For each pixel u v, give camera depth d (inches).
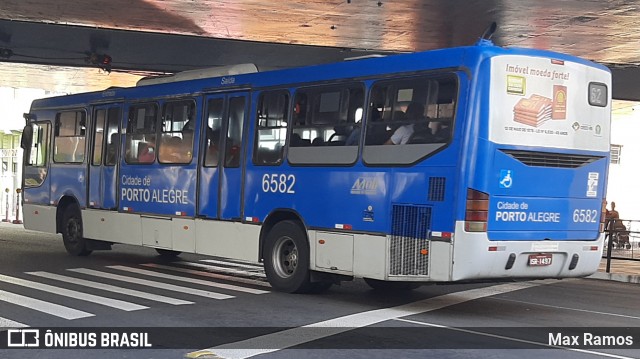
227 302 403.5
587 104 390.0
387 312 381.7
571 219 385.1
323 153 422.9
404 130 382.3
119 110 581.0
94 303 389.4
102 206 590.9
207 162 495.8
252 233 461.4
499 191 358.0
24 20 786.2
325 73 428.8
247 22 772.0
